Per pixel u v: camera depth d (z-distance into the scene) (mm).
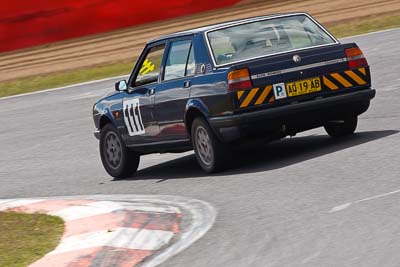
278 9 74375
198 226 19250
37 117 47125
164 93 26109
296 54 24484
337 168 22562
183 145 26266
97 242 18531
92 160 32688
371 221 17172
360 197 19234
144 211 21188
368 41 54688
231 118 23859
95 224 20281
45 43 72188
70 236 19578
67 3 72625
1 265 17969
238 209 20266
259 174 23688
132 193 25109
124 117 28016
